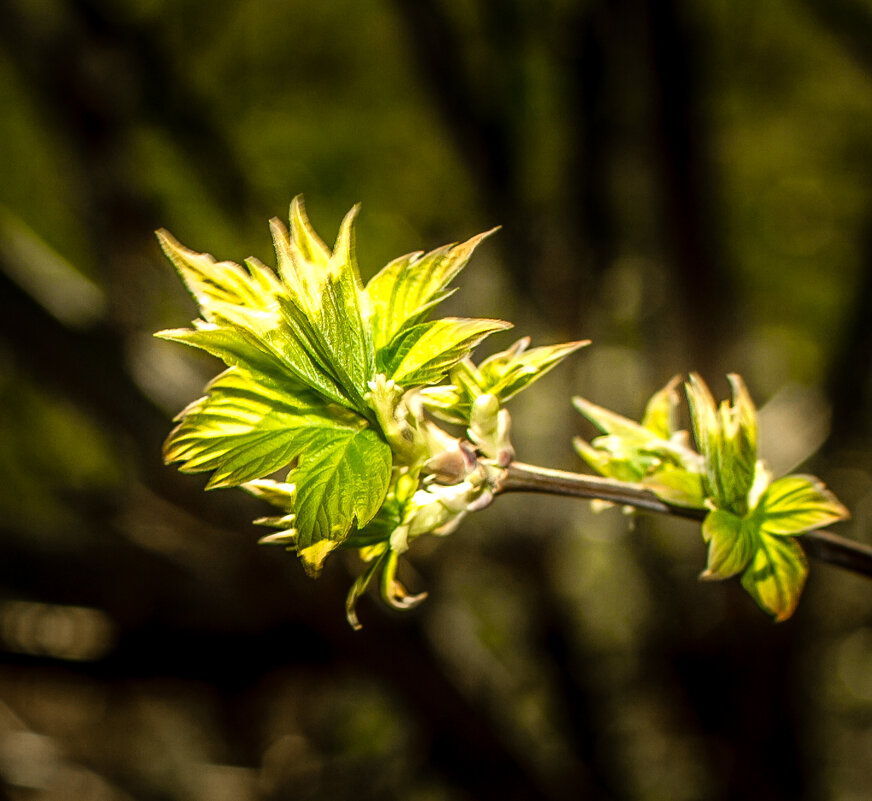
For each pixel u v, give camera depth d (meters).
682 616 1.34
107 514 1.12
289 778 1.62
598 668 1.51
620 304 1.28
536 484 0.37
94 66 1.01
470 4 1.11
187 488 1.00
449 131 1.16
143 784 1.62
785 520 0.38
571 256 1.22
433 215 1.35
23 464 1.39
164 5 1.18
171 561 1.10
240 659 1.12
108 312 1.02
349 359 0.35
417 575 1.17
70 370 0.98
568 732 1.42
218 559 1.08
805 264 1.42
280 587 1.07
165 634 1.10
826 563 0.39
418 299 0.35
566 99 1.13
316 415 0.35
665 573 1.37
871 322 1.23
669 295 1.16
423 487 0.36
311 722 1.69
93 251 1.05
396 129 1.34
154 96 1.10
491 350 1.25
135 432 1.00
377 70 1.33
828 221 1.39
